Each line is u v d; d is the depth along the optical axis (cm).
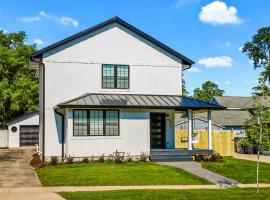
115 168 2247
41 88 2872
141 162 2522
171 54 2898
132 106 2577
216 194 1578
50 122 2633
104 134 2588
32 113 4481
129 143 2616
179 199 1469
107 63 2759
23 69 5053
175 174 2086
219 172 2180
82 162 2486
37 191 1620
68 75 2684
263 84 1692
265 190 1700
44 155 2595
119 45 2792
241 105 5412
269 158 3147
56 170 2186
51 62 2661
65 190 1648
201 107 2708
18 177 1988
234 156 3359
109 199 1451
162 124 2877
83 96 2664
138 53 2830
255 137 1711
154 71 2855
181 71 2909
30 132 4478
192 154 2675
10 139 4419
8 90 4844
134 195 1528
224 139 3180
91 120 2572
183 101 2786
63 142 2636
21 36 5806
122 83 2786
